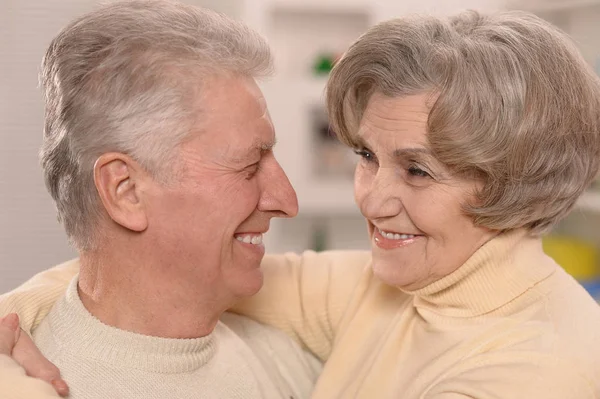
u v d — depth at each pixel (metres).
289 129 3.20
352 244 3.56
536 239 1.12
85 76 0.98
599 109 1.05
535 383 0.93
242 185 1.03
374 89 1.03
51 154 1.04
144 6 1.01
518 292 1.07
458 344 1.06
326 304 1.35
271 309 1.37
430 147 0.99
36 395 0.87
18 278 3.41
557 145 1.00
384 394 1.13
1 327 1.01
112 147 0.98
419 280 1.10
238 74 1.02
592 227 2.89
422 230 1.05
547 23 1.05
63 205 1.05
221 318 1.32
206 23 1.02
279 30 3.42
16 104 3.33
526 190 1.01
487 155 0.96
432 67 0.96
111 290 1.05
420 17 1.04
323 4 3.32
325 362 1.38
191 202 1.00
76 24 1.01
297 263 1.42
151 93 0.96
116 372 1.03
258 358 1.26
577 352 0.96
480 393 0.94
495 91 0.95
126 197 1.00
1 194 3.36
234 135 1.00
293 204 1.11
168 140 0.97
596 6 2.78
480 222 1.02
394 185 1.04
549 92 0.97
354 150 1.15
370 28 1.06
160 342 1.05
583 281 2.76
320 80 3.20
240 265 1.08
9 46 3.29
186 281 1.04
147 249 1.02
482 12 1.08
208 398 1.08
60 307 1.09
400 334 1.18
